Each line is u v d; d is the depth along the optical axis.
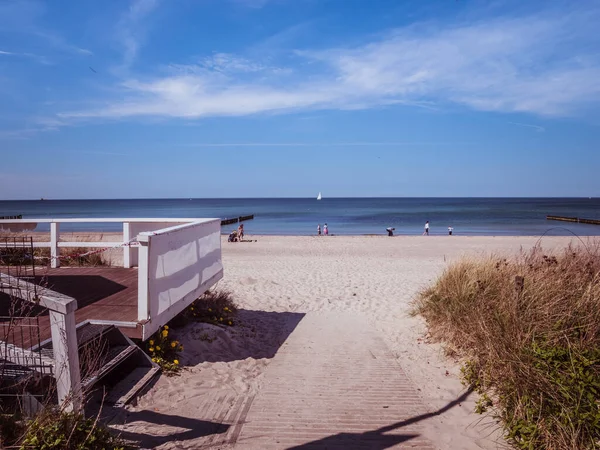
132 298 6.10
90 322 4.84
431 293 8.16
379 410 4.32
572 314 4.82
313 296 10.57
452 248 23.88
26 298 3.48
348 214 86.94
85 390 3.83
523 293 5.38
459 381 5.05
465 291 6.78
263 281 12.22
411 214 85.56
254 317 8.53
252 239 30.64
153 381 4.79
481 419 4.04
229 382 5.02
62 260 9.43
